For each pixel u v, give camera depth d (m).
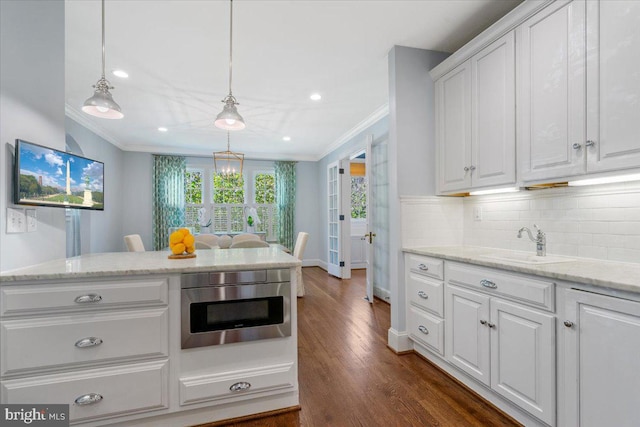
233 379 1.61
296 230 6.90
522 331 1.51
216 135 5.23
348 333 2.90
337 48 2.54
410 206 2.53
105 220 5.13
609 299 1.16
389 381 2.03
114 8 2.01
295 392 1.74
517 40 1.83
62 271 1.42
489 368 1.71
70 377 1.39
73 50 2.53
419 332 2.33
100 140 4.94
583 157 1.48
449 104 2.41
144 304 1.50
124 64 2.77
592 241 1.72
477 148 2.14
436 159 2.56
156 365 1.51
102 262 1.69
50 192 1.64
